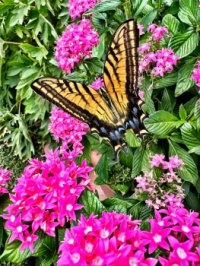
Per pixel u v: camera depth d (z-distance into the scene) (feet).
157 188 0.47
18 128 0.79
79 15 0.62
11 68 0.80
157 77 0.51
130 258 0.34
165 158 0.55
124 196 0.57
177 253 0.34
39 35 0.82
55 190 0.41
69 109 0.42
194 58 0.51
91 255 0.34
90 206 0.42
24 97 0.79
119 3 0.53
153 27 0.52
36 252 0.44
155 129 0.49
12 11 0.77
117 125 0.43
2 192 0.51
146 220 0.42
